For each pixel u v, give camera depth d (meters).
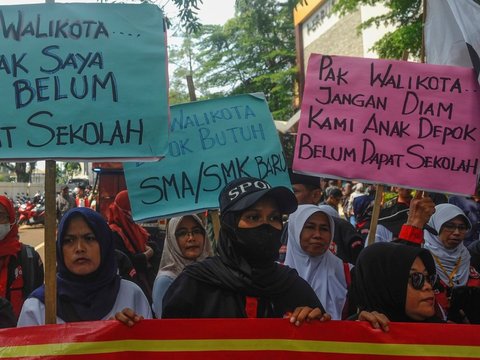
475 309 2.91
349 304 2.91
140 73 2.41
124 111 2.38
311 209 3.22
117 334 2.03
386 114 3.12
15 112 2.34
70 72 2.38
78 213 2.42
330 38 20.83
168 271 3.31
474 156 3.09
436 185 3.07
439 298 3.27
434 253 3.72
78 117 2.36
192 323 2.05
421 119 3.12
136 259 4.46
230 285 2.16
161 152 2.38
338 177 3.09
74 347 2.00
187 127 3.46
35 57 2.38
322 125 3.12
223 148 3.46
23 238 16.17
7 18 2.39
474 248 4.09
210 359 2.04
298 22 23.91
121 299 2.49
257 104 3.57
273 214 2.24
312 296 2.28
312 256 3.23
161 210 3.32
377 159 3.08
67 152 2.33
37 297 2.41
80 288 2.39
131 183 3.33
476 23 3.39
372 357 2.06
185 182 3.37
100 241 2.42
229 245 2.24
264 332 2.06
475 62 3.33
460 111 3.12
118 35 2.41
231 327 2.05
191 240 3.35
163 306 2.26
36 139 2.33
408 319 2.24
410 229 2.99
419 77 3.14
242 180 2.32
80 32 2.40
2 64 2.36
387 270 2.24
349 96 3.13
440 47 3.56
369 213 5.18
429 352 2.06
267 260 2.22
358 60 3.15
